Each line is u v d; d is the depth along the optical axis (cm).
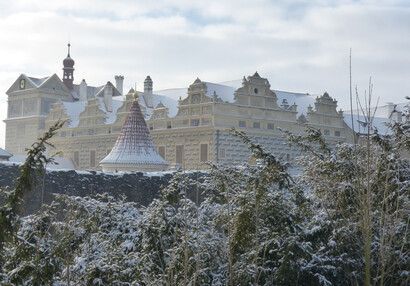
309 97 8275
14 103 10812
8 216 994
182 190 1507
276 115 7450
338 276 1391
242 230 1330
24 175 1012
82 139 8600
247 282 1295
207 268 1288
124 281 1252
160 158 4775
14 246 1191
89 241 1335
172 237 1412
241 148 7162
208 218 1533
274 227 1360
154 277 1309
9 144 10800
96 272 1184
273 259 1334
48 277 1128
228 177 1469
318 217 1445
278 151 7362
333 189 1484
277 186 1489
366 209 1190
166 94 8581
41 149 1028
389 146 1622
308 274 1323
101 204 1525
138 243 1470
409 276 1322
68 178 2445
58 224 1245
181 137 7350
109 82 8881
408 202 1347
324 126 7838
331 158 1558
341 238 1381
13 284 1092
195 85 7275
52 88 10512
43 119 10269
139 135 4766
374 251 1380
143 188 2702
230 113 7088
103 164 4691
